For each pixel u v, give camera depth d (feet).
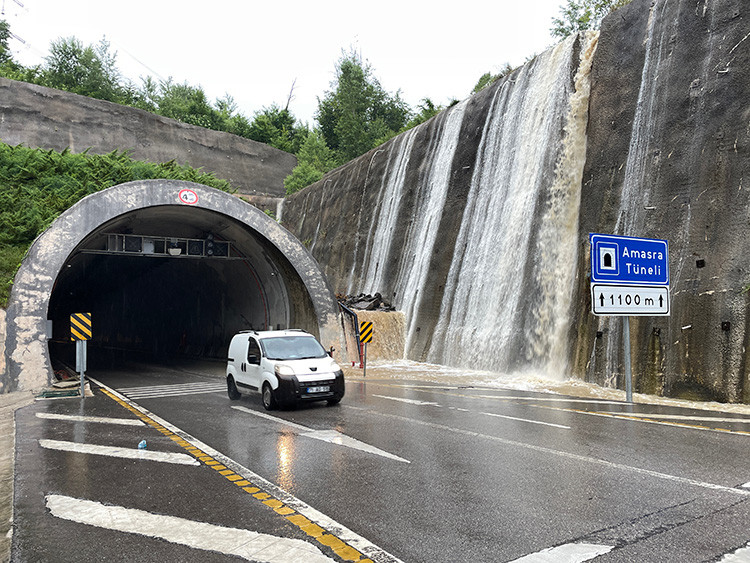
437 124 111.14
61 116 139.64
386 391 51.42
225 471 22.85
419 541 15.02
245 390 43.88
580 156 73.00
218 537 15.60
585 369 61.36
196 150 162.71
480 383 60.39
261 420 35.65
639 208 61.21
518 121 86.58
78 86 216.33
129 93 235.40
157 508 18.28
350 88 227.20
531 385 58.34
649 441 27.37
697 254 52.90
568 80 77.66
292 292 85.05
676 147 59.00
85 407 43.06
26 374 57.16
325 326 80.18
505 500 18.34
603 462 23.13
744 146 51.83
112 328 168.66
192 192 73.10
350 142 222.69
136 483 21.29
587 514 16.84
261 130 233.96
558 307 68.44
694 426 31.78
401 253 108.58
